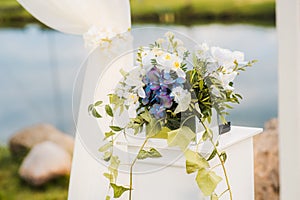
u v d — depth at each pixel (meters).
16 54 3.71
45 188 3.77
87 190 2.14
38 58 3.71
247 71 3.39
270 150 3.04
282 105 2.48
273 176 2.97
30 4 2.07
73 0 2.05
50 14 2.08
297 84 2.43
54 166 3.77
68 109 3.74
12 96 3.75
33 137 3.78
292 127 2.47
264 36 3.31
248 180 2.07
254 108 3.40
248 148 2.06
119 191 1.82
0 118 3.77
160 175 1.89
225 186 1.92
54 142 3.78
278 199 2.96
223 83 1.79
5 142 3.78
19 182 3.79
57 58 3.70
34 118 3.78
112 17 2.07
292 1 2.39
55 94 3.73
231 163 1.95
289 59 2.44
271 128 3.21
